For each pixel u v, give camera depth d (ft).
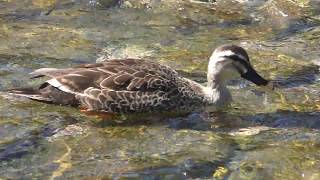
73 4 70.64
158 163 41.93
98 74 47.34
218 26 66.69
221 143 44.50
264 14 69.36
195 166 41.70
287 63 58.18
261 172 41.16
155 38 63.21
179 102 47.96
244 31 65.72
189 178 40.57
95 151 43.37
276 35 64.80
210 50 60.80
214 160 42.37
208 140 44.93
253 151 43.47
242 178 40.60
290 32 65.57
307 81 54.70
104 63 48.47
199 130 46.42
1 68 55.06
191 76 55.16
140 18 67.82
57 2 71.10
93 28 65.10
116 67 47.78
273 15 69.05
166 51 60.29
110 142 44.55
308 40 63.41
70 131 45.68
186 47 61.36
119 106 46.88
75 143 44.29
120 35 63.67
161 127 46.70
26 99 49.60
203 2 71.87
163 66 49.14
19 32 63.41
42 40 61.57
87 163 41.91
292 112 48.85
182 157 42.65
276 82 54.34
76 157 42.63
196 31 65.36
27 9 69.31
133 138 45.09
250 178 40.60
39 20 66.74
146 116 47.70
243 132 46.11
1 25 65.10
